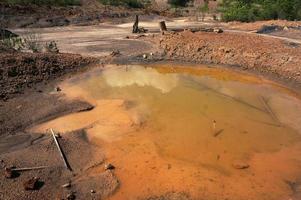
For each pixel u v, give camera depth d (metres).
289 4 29.48
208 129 13.66
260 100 15.92
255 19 30.11
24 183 10.45
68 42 23.31
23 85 16.62
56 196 10.27
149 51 21.30
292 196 10.38
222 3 40.72
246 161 11.88
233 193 10.48
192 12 38.00
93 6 34.16
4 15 27.44
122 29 27.16
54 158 11.81
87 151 12.27
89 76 18.39
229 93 16.67
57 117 14.36
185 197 10.34
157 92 16.73
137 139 13.01
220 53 20.34
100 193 10.45
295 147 12.62
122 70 19.25
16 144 12.52
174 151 12.38
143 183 10.89
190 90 17.00
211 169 11.51
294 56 18.83
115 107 15.20
